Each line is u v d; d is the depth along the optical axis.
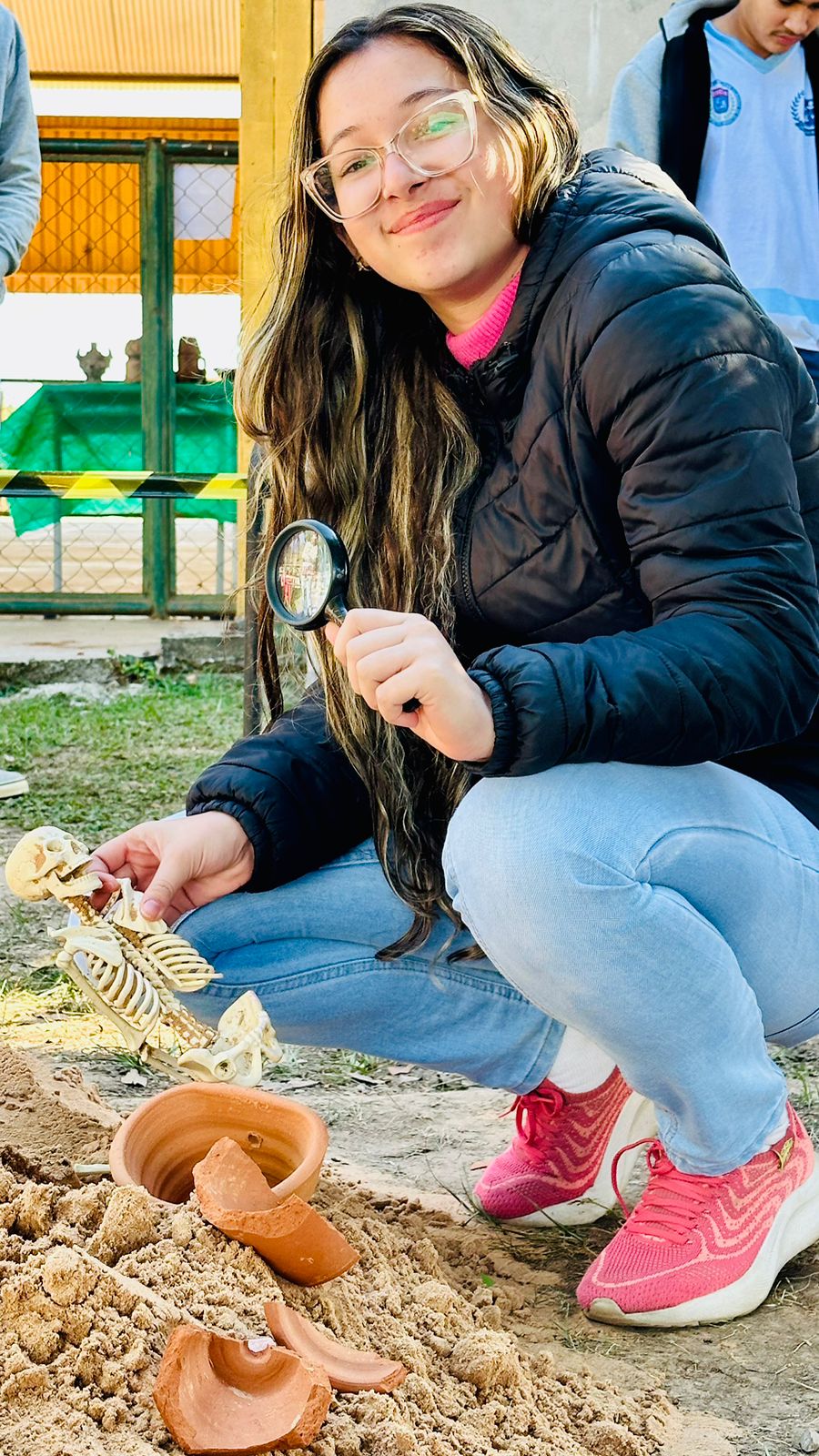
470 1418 1.69
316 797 2.28
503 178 1.98
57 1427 1.42
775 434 1.89
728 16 3.66
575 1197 2.39
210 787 2.28
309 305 2.21
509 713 1.79
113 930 1.96
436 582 2.18
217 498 5.04
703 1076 2.03
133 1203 1.67
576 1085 2.35
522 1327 2.07
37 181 5.61
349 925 2.31
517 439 2.05
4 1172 1.78
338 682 2.21
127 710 7.93
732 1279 2.08
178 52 9.45
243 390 2.30
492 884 1.97
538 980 2.02
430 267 1.99
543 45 4.75
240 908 2.30
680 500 1.86
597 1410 1.81
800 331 3.64
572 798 1.95
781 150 3.64
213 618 10.21
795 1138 2.16
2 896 4.54
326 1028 2.37
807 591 1.88
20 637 9.39
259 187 4.51
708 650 1.81
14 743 6.97
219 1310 1.58
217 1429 1.42
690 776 2.01
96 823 5.51
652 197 2.01
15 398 9.54
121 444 9.62
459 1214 2.44
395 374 2.19
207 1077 1.90
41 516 9.84
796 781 2.16
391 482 2.21
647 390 1.86
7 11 5.35
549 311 1.97
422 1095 3.06
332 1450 1.47
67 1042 3.30
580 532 2.03
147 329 9.41
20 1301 1.54
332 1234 1.70
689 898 2.00
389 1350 1.72
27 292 9.86
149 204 9.24
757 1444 1.80
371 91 1.95
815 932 2.11
